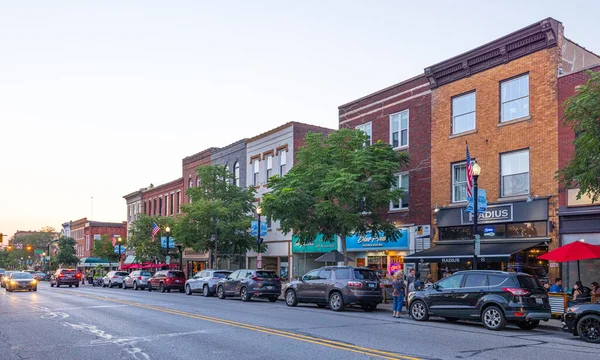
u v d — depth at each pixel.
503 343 12.67
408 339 13.10
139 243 49.72
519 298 15.13
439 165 27.09
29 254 122.31
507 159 24.05
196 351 11.35
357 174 24.14
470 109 26.00
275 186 27.67
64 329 15.23
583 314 13.38
